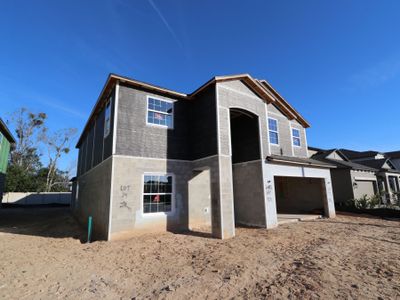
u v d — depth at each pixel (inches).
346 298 146.2
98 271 205.0
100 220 385.1
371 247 273.0
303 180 641.6
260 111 469.7
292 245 288.7
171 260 235.6
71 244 317.7
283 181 689.0
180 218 410.0
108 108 428.1
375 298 145.7
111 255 255.1
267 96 484.7
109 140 389.1
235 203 483.8
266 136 467.5
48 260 238.8
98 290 165.8
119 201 347.3
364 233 355.9
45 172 1519.4
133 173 370.0
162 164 406.3
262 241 312.8
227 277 186.4
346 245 283.6
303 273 191.3
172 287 169.0
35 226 518.3
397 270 194.5
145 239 329.1
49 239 360.2
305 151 620.7
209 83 411.2
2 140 706.8
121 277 190.9
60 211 921.5
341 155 821.2
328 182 569.3
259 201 434.6
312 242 301.7
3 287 170.7
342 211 629.9
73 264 224.5
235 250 269.9
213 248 281.1
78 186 764.6
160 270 206.4
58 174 1649.9
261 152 445.1
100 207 397.4
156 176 396.2
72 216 732.0
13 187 1207.6
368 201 633.6
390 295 149.3
